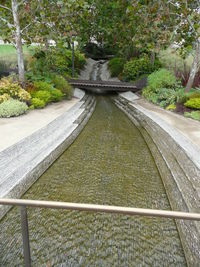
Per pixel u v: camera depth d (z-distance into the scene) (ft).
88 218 9.91
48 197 11.25
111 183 13.02
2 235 8.62
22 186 11.41
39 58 43.01
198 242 8.09
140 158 16.79
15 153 14.25
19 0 27.35
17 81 28.53
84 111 29.78
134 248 8.33
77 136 20.71
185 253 8.07
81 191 12.01
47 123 21.44
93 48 97.86
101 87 45.34
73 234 8.90
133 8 32.91
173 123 23.49
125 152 17.83
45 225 9.34
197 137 18.81
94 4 60.70
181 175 13.14
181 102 29.84
